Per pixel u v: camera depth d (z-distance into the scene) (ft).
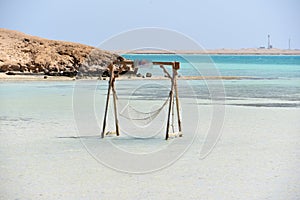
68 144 49.60
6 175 37.24
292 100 95.20
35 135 54.49
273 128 60.70
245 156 44.60
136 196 32.24
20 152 45.50
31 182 35.29
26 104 85.51
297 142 51.39
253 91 116.06
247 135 55.42
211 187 34.42
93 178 36.55
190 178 36.88
